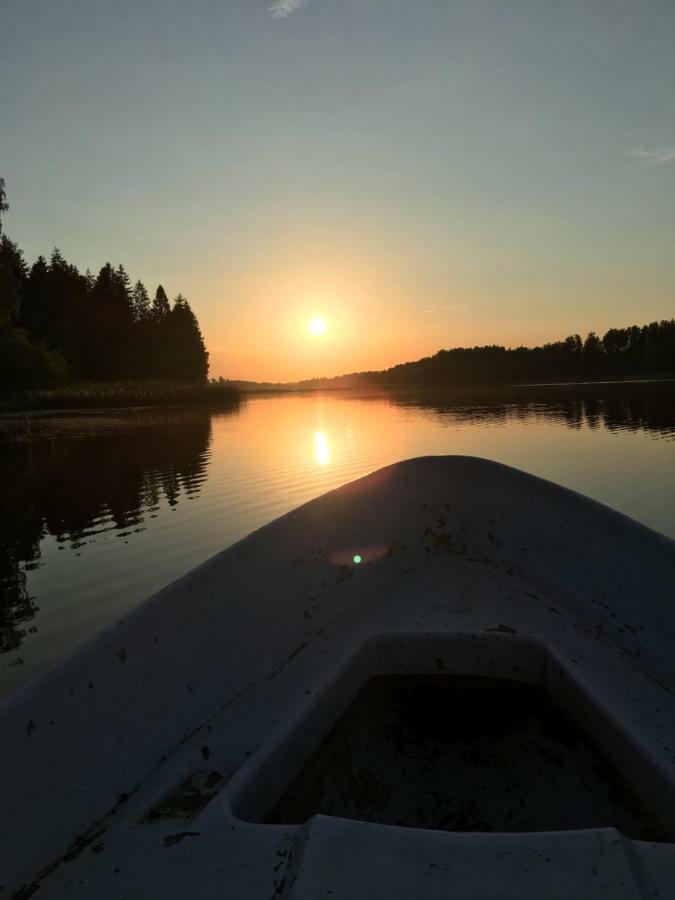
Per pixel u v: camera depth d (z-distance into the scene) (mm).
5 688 3346
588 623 2152
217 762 1489
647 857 1052
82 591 4816
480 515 2885
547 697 1931
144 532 6480
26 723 1312
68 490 8930
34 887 1113
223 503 7723
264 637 2059
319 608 2318
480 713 2039
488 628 2076
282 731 1536
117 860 1160
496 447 12344
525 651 1961
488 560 2754
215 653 1883
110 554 5746
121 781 1403
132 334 77812
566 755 1754
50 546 6066
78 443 15766
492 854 1065
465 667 2000
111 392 40594
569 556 2471
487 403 31453
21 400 36438
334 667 1857
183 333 89188
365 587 2521
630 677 1781
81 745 1392
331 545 2627
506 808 1630
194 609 1932
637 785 1431
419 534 2904
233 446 13750
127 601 4598
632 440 13062
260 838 1168
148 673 1666
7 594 4789
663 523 6332
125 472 10391
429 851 1076
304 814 1558
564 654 1891
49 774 1290
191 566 5344
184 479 9523
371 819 1598
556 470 9469
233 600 2078
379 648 2043
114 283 80625
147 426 21094
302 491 8250
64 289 72062
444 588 2496
